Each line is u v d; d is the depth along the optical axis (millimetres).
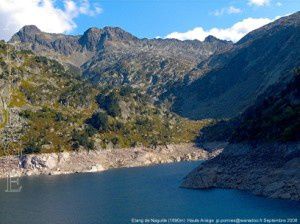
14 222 118750
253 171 143250
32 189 192125
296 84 166500
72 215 124062
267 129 157375
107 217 117625
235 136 176750
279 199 118438
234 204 117688
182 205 125000
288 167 129125
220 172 158375
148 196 149375
